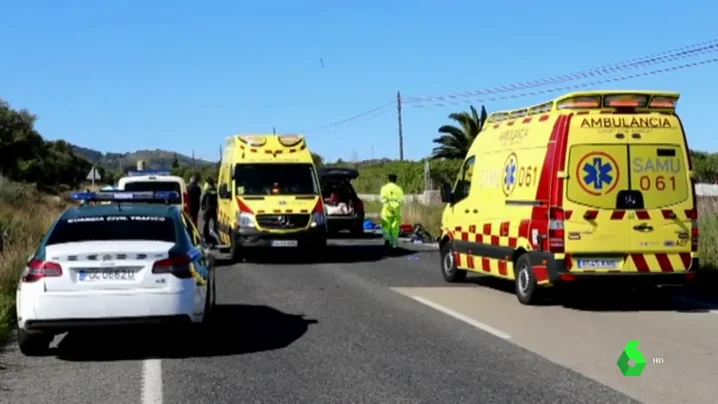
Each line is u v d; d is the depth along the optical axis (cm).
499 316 1143
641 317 1130
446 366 841
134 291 877
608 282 1166
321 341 982
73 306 866
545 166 1188
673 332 1016
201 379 802
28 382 802
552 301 1282
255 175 2047
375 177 6009
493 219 1340
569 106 1176
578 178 1164
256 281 1592
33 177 6556
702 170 3769
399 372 818
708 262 1529
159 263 890
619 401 707
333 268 1822
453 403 704
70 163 7488
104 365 875
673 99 1187
